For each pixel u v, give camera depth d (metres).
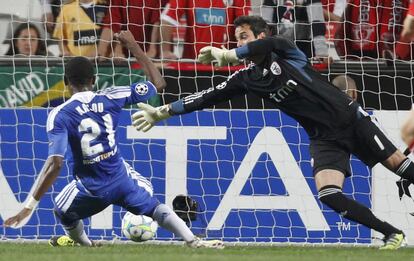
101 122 24.16
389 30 34.38
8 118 31.77
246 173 31.53
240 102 32.25
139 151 31.56
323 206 31.39
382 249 24.77
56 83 33.09
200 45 34.31
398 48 34.03
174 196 31.53
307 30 34.22
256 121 31.58
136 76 33.19
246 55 24.17
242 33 26.11
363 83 33.16
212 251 23.61
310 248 27.69
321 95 24.73
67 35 34.50
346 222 31.30
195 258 19.67
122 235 31.11
